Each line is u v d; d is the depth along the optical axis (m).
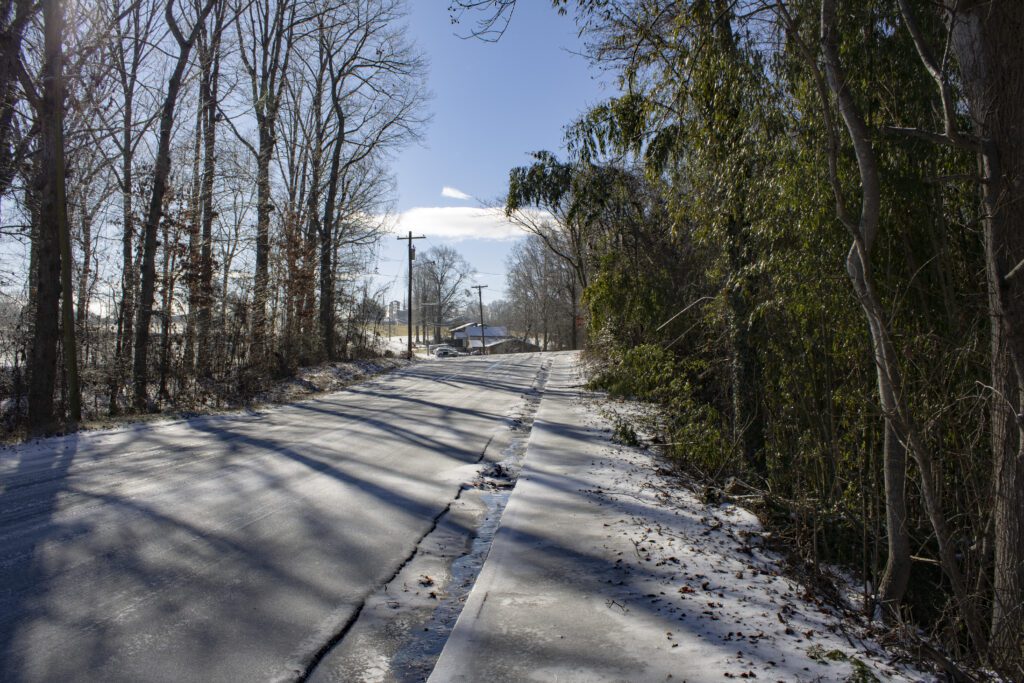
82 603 4.76
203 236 21.02
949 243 7.13
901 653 4.57
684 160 10.25
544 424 13.42
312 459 10.34
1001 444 5.18
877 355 5.09
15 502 7.48
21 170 15.52
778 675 3.63
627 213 15.64
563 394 19.83
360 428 13.83
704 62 8.39
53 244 13.99
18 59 13.91
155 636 4.28
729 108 8.37
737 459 9.27
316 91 32.31
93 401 17.66
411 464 10.19
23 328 16.31
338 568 5.67
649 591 4.86
